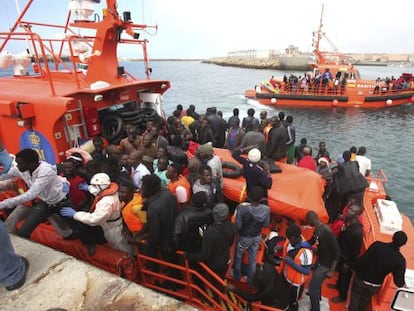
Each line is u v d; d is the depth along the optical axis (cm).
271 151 594
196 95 3697
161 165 461
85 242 399
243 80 6200
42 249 295
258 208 382
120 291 244
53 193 358
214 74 8606
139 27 636
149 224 348
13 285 246
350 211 428
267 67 11112
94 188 350
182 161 488
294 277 378
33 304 234
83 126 510
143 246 381
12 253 247
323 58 3028
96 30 575
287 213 452
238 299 406
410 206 1098
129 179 420
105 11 560
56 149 470
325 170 656
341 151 1670
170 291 387
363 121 2356
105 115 588
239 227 389
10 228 390
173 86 4853
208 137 707
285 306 381
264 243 470
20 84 584
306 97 2838
